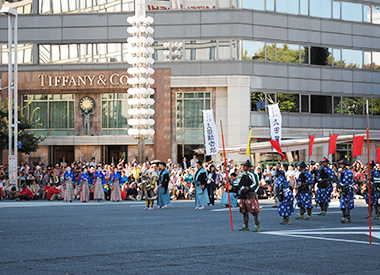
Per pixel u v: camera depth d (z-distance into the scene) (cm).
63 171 2712
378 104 4316
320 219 1683
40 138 3809
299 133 4022
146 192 1980
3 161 3781
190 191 2902
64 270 730
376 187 1717
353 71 4234
